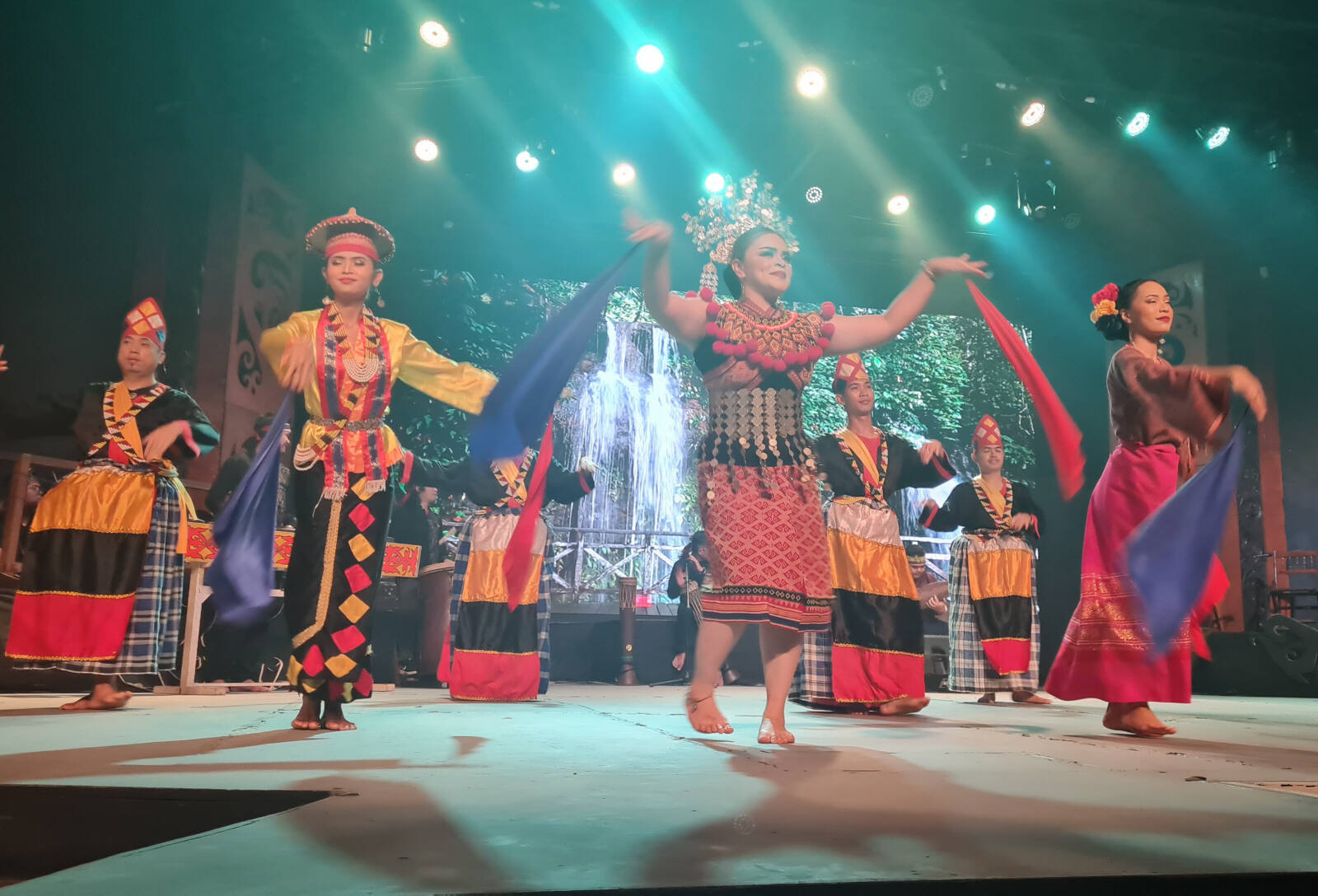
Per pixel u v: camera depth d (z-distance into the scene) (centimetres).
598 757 231
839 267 1110
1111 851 125
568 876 106
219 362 822
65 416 415
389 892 98
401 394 1284
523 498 529
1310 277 1017
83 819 170
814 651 457
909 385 1938
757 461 292
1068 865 116
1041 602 1084
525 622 520
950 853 121
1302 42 891
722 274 327
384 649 737
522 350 263
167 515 417
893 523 473
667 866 112
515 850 120
